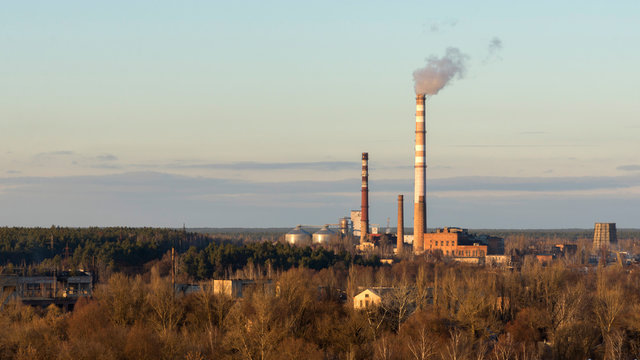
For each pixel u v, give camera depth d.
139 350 185.12
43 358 181.25
